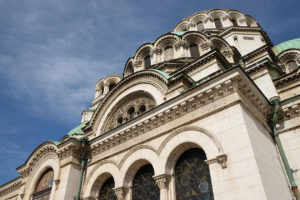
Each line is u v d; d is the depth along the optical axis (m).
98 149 17.66
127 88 20.17
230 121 11.47
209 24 37.06
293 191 11.73
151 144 14.30
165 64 24.77
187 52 26.92
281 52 31.02
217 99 12.47
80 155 18.56
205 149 11.70
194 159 12.71
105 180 16.81
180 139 12.93
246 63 26.30
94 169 16.94
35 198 19.14
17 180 28.08
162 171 12.85
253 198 9.26
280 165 12.77
